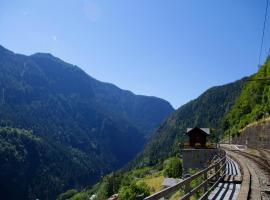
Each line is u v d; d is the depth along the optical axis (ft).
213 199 48.11
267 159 130.52
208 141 201.77
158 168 334.65
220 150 134.72
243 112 445.37
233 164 116.78
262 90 417.90
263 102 350.43
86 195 507.71
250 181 67.51
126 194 165.37
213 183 62.85
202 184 43.86
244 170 90.63
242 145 314.55
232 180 67.21
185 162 180.96
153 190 179.63
